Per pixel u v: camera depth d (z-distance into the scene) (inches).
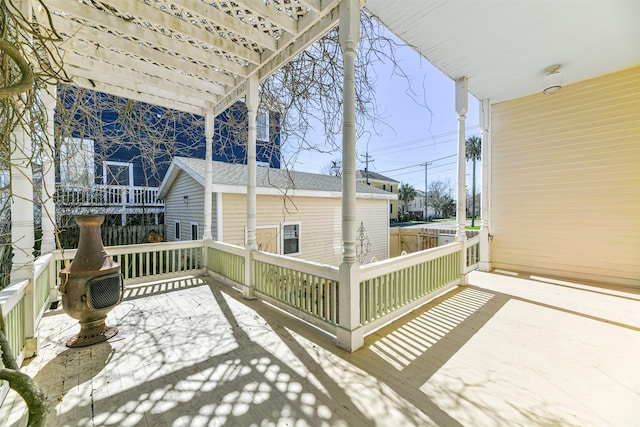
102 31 113.3
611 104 169.0
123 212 329.1
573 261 185.3
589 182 178.1
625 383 78.2
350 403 70.5
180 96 174.2
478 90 191.6
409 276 133.8
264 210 271.6
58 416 66.6
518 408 68.5
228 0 93.6
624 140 165.9
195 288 171.6
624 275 168.4
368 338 106.2
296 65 151.7
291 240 291.4
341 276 99.5
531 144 199.5
